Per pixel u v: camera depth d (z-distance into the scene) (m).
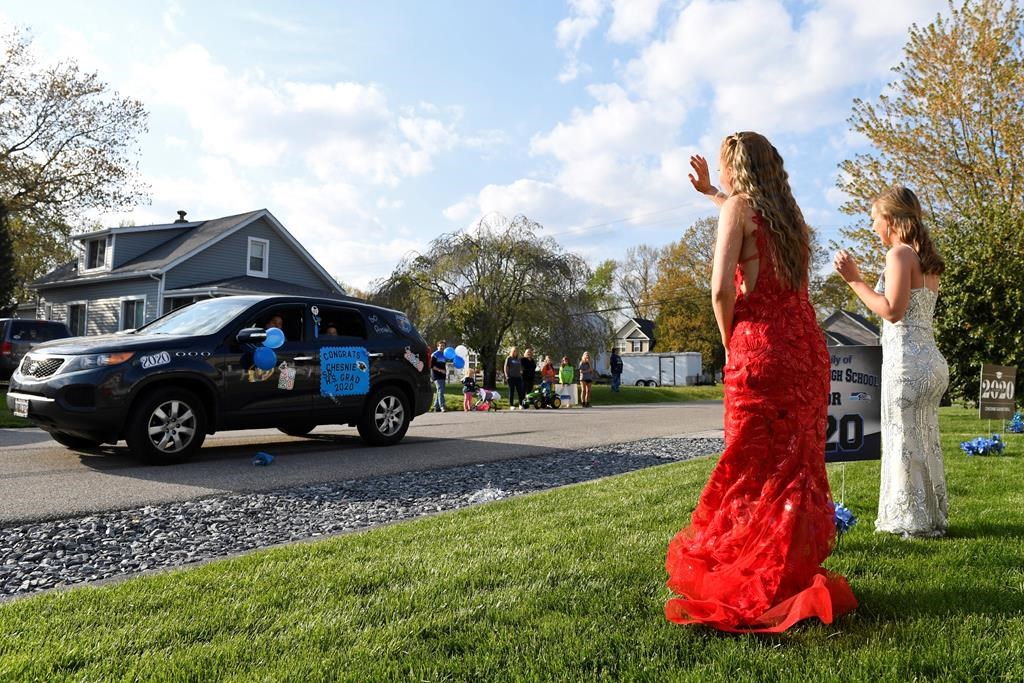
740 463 2.83
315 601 3.12
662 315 68.25
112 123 37.16
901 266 4.01
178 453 7.95
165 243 33.16
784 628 2.55
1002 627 2.65
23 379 7.79
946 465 7.02
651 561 3.65
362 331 9.84
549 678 2.31
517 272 34.03
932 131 19.89
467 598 3.10
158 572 3.89
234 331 8.48
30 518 5.32
